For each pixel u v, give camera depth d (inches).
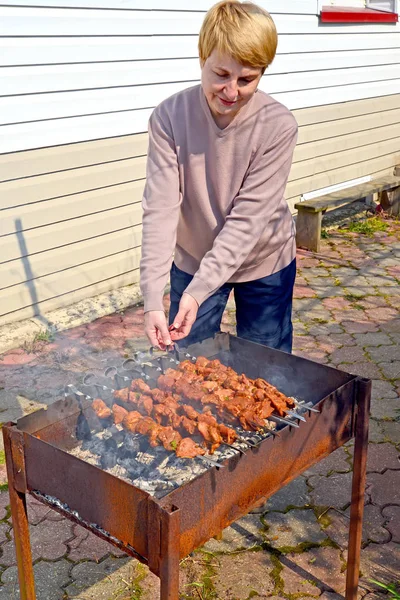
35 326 197.8
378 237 304.0
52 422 88.3
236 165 104.3
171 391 96.0
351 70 305.0
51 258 203.2
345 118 310.2
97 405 90.8
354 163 325.1
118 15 201.2
